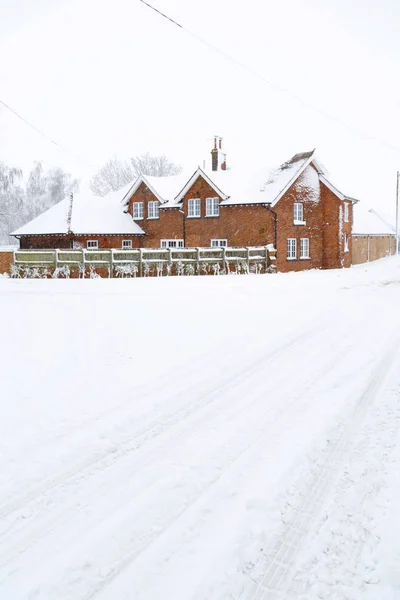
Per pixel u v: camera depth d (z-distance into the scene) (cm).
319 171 3356
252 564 327
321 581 311
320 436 507
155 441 512
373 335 941
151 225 3522
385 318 1115
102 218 3409
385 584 304
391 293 1595
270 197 3130
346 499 395
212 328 1034
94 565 329
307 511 382
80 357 813
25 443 508
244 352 840
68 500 407
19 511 392
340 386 657
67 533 363
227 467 452
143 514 384
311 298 1478
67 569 325
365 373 706
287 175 3219
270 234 3134
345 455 466
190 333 987
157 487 423
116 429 542
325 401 604
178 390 659
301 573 318
